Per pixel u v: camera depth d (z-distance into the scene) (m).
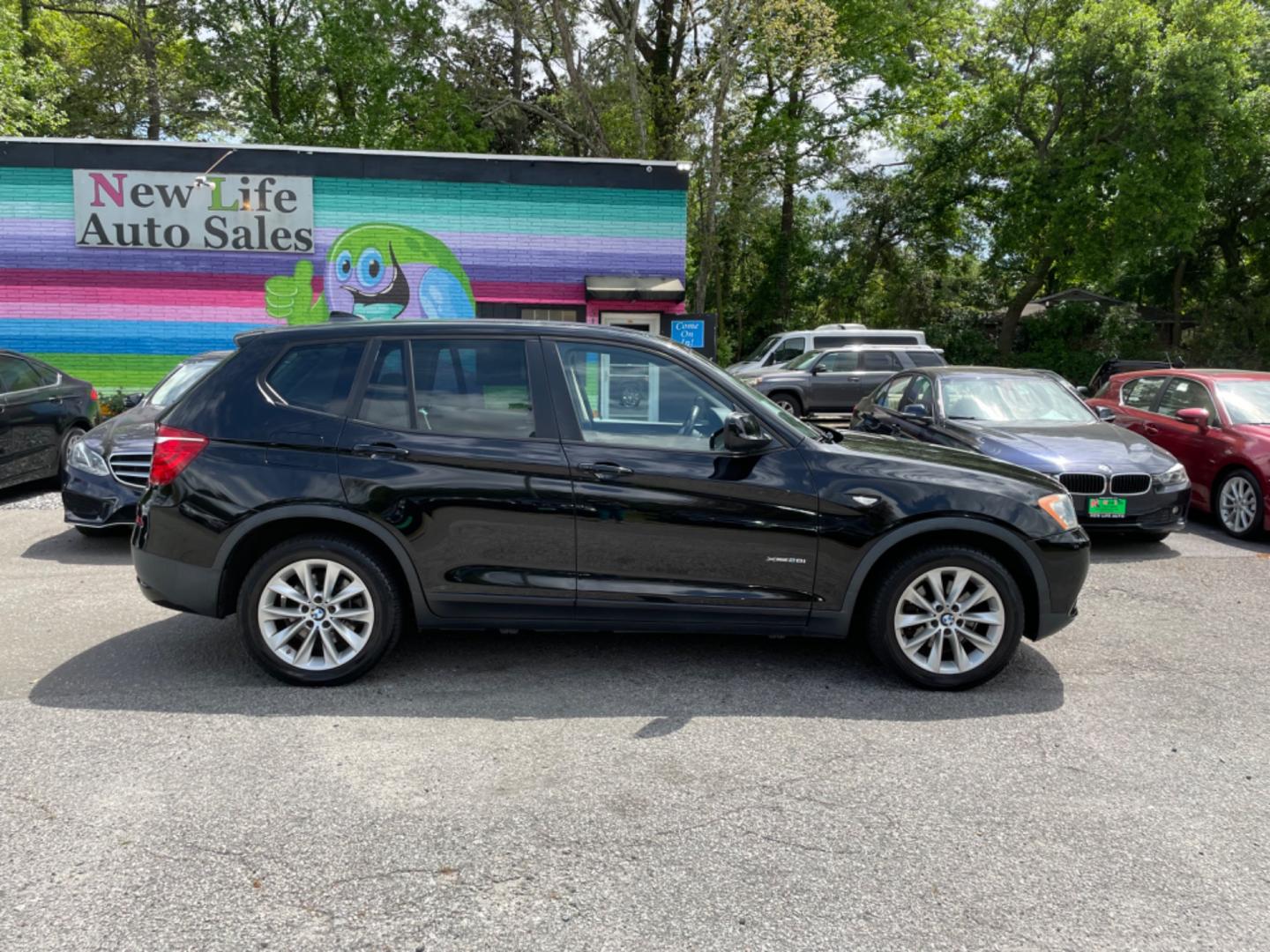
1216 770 3.54
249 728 3.79
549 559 4.22
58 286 15.47
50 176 15.20
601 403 4.31
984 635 4.37
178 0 28.11
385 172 15.80
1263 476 7.83
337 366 4.32
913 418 8.91
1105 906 2.65
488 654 4.77
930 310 33.62
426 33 27.09
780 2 21.38
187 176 15.41
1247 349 30.58
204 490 4.15
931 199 31.91
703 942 2.46
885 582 4.29
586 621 4.29
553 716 3.98
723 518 4.21
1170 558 7.42
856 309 34.75
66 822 3.02
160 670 4.47
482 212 16.09
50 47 28.53
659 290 15.95
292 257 15.87
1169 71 25.20
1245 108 25.48
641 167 16.22
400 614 4.31
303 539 4.20
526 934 2.49
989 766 3.55
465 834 2.99
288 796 3.23
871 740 3.77
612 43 25.22
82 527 6.93
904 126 31.52
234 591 4.34
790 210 32.94
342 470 4.14
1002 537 4.25
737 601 4.26
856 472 4.29
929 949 2.45
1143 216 25.66
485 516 4.18
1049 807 3.23
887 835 3.03
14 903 2.58
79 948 2.39
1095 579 6.70
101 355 15.70
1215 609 5.89
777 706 4.12
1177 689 4.42
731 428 4.13
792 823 3.09
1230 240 32.34
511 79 30.42
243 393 4.28
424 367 4.32
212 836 2.96
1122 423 10.03
